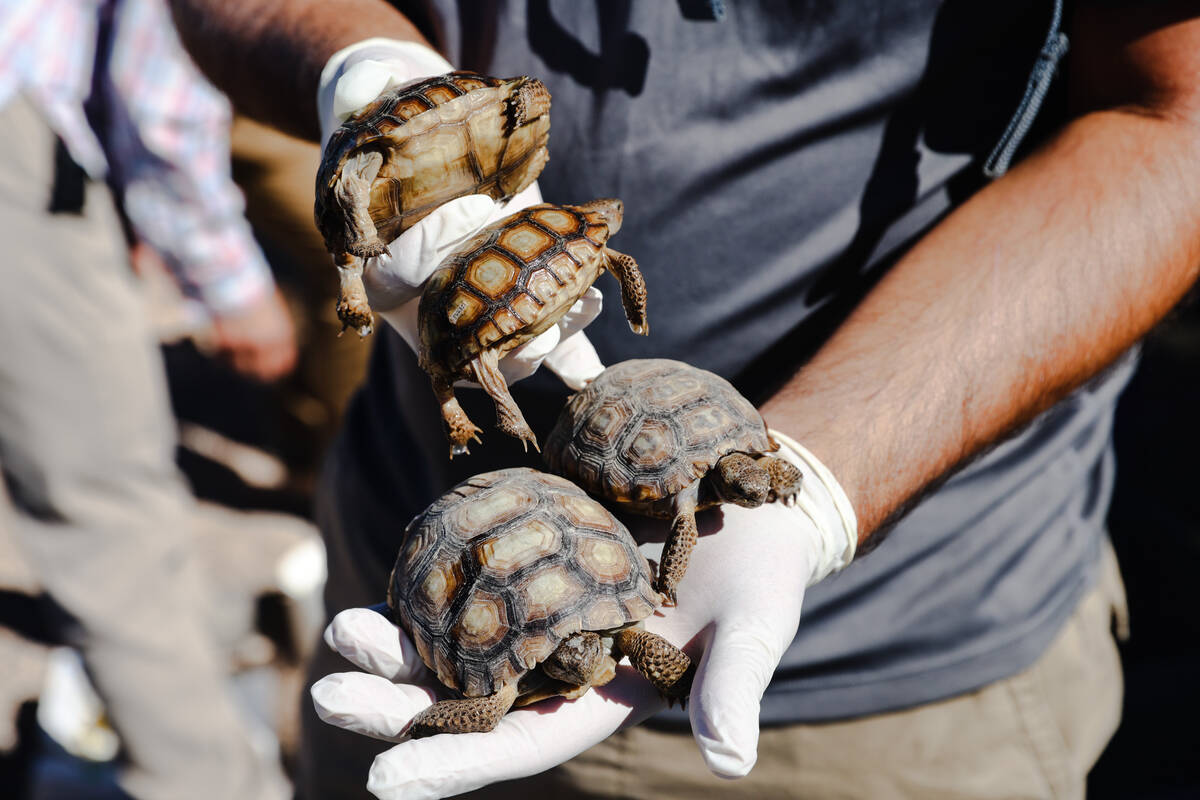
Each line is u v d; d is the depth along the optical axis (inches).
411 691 24.8
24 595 57.4
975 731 29.7
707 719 23.0
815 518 25.5
